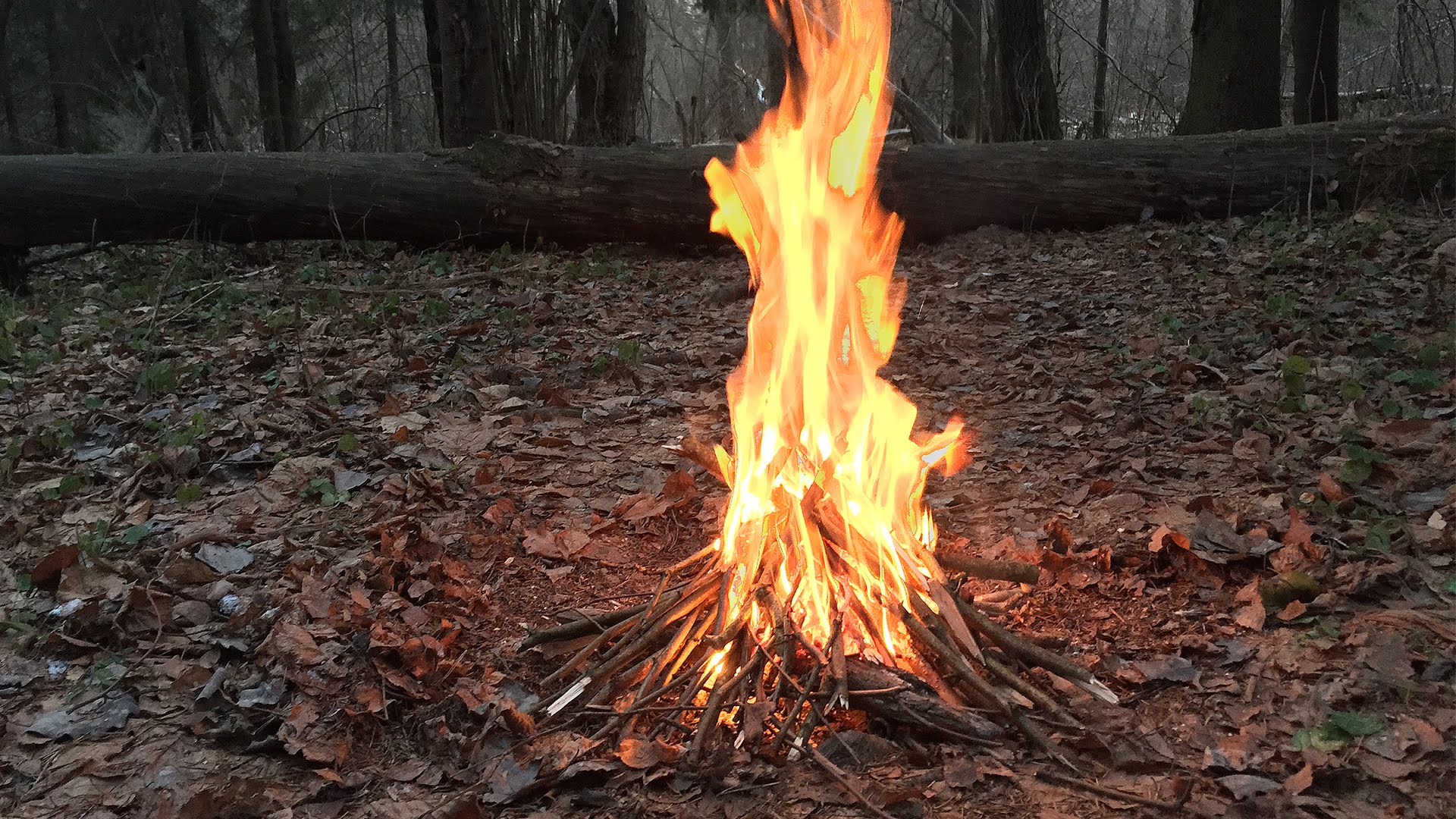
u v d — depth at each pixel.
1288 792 2.49
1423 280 6.47
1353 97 12.30
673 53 31.97
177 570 3.75
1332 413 4.69
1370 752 2.61
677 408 5.41
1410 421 4.36
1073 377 5.57
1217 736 2.73
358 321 7.02
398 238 9.22
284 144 16.28
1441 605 3.21
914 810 2.50
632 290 7.99
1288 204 8.62
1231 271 7.20
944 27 20.02
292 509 4.38
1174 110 15.52
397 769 2.81
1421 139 8.46
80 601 3.63
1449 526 3.61
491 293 7.89
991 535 3.94
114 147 22.19
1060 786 2.58
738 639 2.97
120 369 6.27
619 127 14.95
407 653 3.15
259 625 3.43
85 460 4.97
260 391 5.81
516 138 9.09
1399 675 2.88
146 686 3.19
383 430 5.14
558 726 2.88
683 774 2.65
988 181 8.86
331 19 18.92
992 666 2.90
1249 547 3.55
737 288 7.58
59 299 8.44
